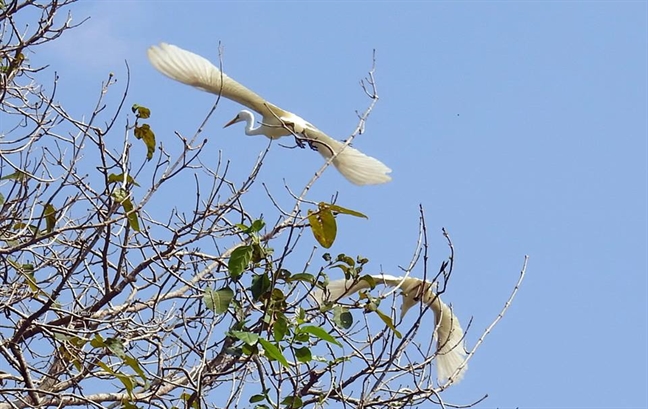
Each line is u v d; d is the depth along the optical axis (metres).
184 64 23.64
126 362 17.53
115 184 19.33
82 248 19.44
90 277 21.00
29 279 19.02
